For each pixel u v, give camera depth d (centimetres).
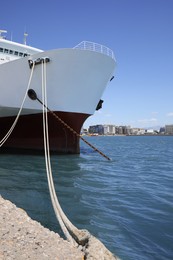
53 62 1583
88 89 1753
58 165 1606
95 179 1243
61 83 1636
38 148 2048
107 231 604
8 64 1655
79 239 489
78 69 1639
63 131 1880
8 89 1702
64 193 950
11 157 1878
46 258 388
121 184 1150
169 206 808
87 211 746
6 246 407
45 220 651
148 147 4259
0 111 1825
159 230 615
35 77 1596
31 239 450
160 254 502
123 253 501
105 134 18850
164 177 1359
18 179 1162
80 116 1812
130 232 601
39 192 940
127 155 2669
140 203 840
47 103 1652
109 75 1859
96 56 1672
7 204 643
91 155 2406
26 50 2059
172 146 4597
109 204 823
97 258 412
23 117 1862
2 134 2228
